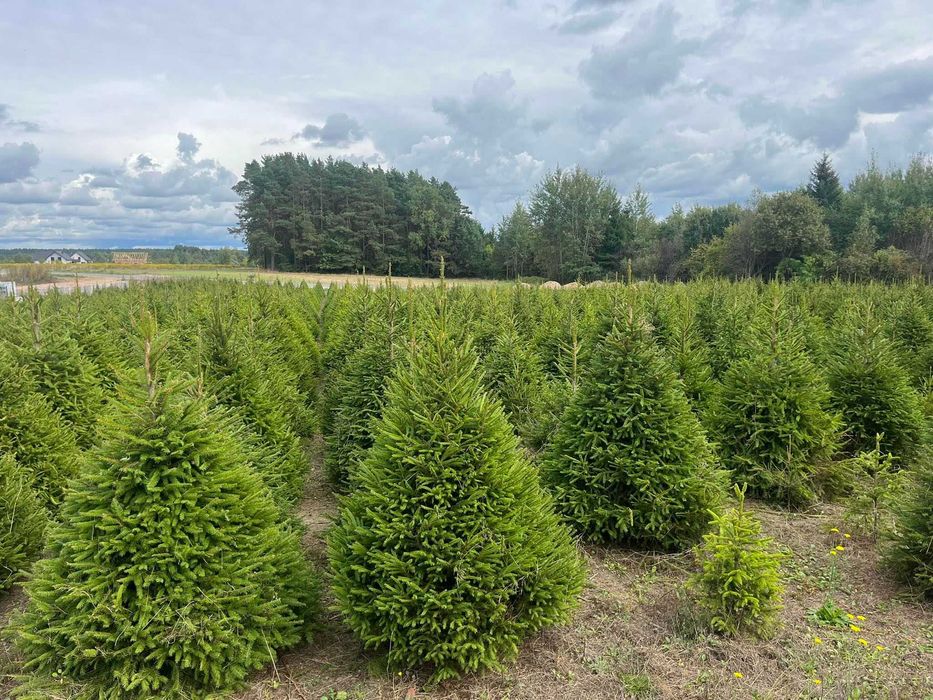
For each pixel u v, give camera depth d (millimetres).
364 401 7500
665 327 10039
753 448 7438
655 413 5945
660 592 5262
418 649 3936
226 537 3908
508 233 68438
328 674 4102
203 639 3646
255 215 73250
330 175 75438
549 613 4250
